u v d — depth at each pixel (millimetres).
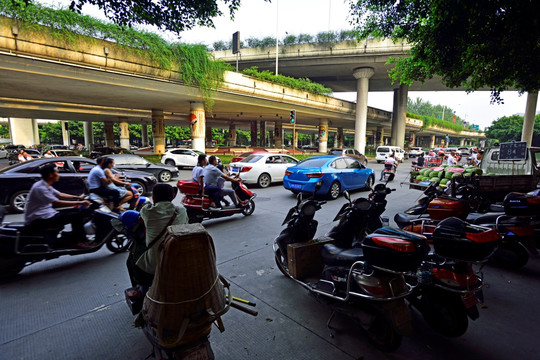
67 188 7750
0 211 4391
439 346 2598
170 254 1767
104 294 3457
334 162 9547
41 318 2971
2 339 2645
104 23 12852
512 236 3982
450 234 2535
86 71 13188
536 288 3652
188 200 6207
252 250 4855
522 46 4852
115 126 62031
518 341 2650
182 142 74312
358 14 7512
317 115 30547
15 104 22312
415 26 6285
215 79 17516
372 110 37469
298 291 3551
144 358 2426
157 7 5145
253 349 2559
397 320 2322
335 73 33094
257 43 30312
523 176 7258
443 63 6500
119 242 4770
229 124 44906
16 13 10516
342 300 2639
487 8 4137
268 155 11953
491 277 3969
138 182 9852
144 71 14633
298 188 8906
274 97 22422
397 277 2439
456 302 2533
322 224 6320
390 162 13164
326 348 2572
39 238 3949
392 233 2453
